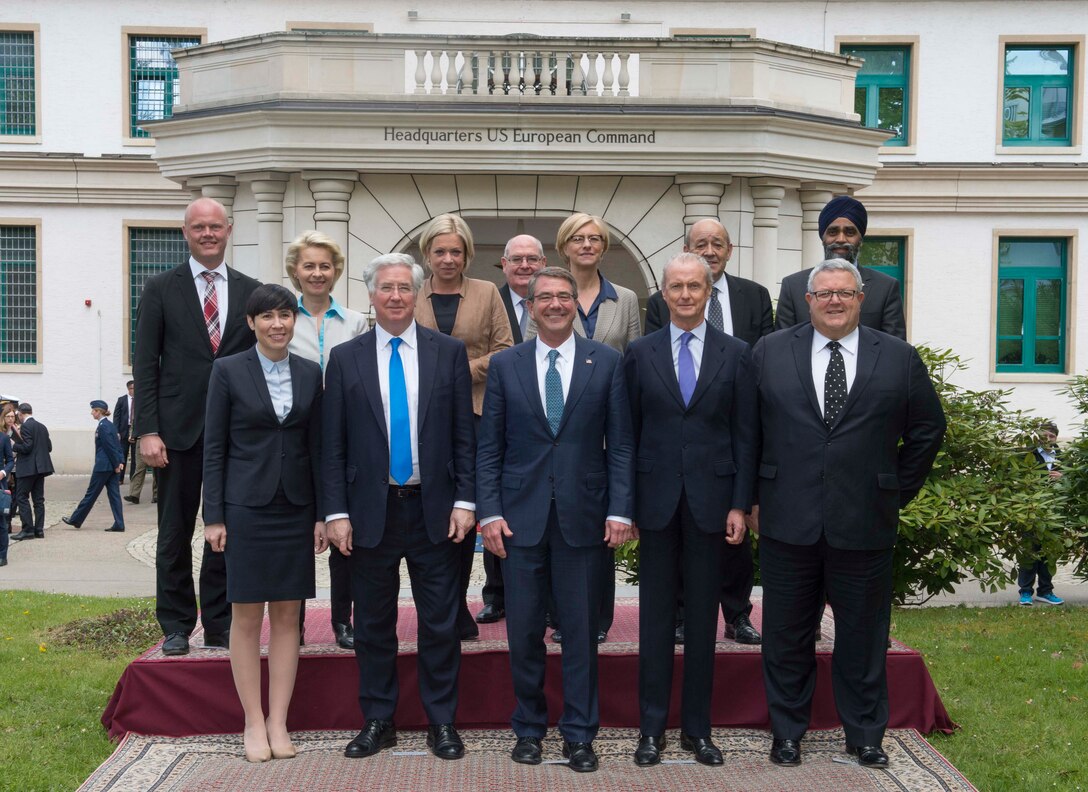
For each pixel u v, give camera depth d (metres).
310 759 5.05
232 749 5.22
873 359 4.95
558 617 5.01
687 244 5.86
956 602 10.32
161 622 5.71
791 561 5.01
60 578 11.15
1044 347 20.98
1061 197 20.44
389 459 5.00
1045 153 20.69
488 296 5.92
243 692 5.09
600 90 14.76
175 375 5.51
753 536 7.69
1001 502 8.46
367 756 5.07
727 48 14.01
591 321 5.88
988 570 8.65
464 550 5.68
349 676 5.48
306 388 5.05
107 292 20.50
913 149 20.70
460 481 5.10
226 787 4.72
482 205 14.21
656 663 5.06
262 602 5.01
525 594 4.97
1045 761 5.28
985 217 20.67
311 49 13.87
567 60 14.10
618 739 5.37
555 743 5.28
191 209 5.51
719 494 4.96
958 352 20.78
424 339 5.14
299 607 5.24
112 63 20.38
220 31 20.34
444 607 5.10
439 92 14.17
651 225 14.28
